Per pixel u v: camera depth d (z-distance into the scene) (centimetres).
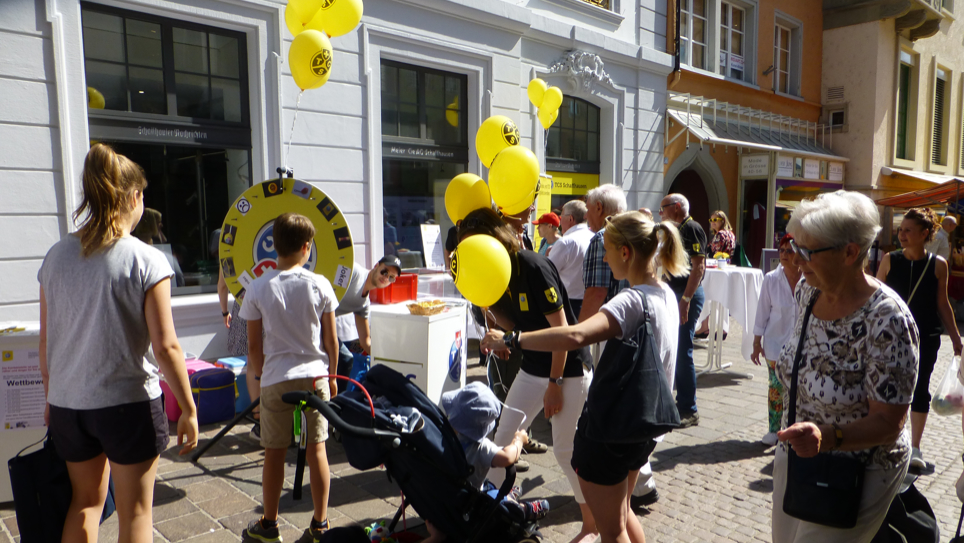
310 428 292
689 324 498
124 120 500
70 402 214
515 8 755
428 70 714
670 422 214
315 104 597
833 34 1491
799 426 167
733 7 1206
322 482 296
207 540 303
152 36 514
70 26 462
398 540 263
